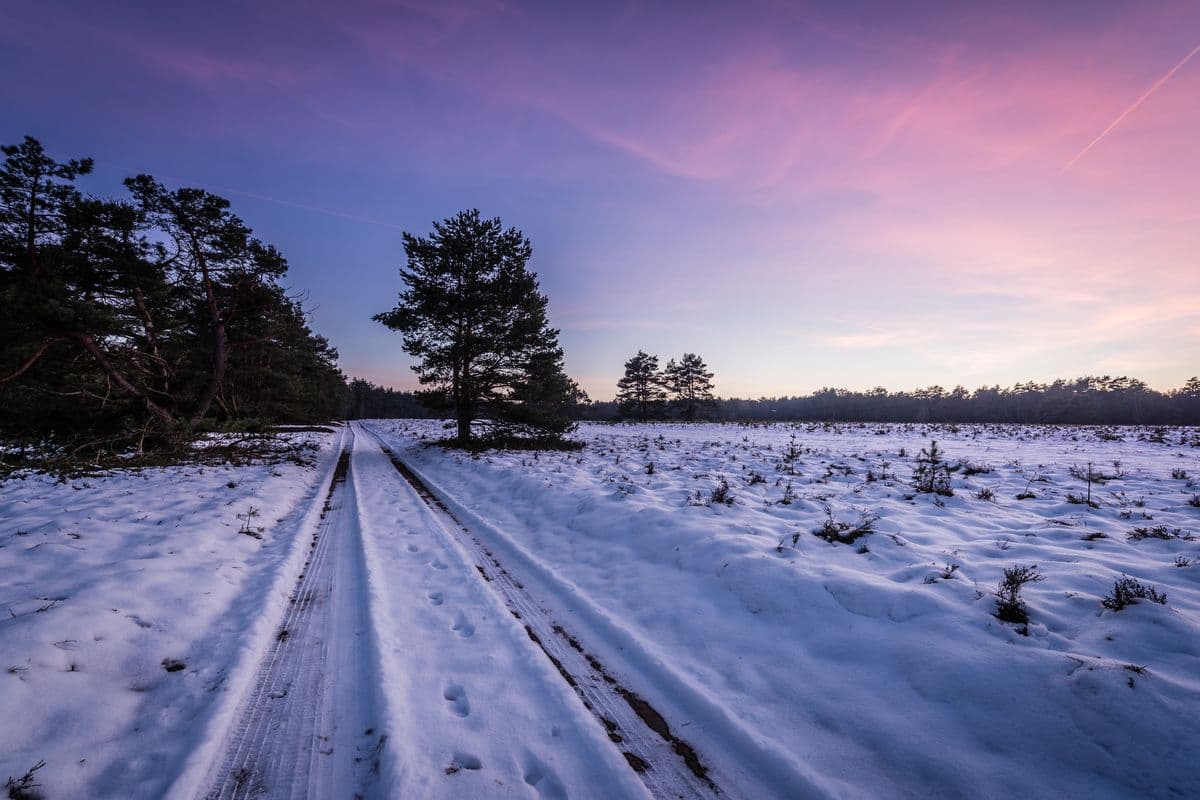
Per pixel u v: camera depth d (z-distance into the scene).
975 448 17.47
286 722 2.84
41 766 2.29
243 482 9.84
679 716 2.99
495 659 3.54
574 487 8.88
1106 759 2.28
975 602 3.72
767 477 10.09
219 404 17.25
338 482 11.42
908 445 18.84
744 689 3.20
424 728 2.76
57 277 10.66
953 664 3.04
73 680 2.90
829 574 4.42
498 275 17.20
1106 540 5.32
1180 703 2.42
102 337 11.62
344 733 2.77
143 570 4.48
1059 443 19.58
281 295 15.40
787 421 45.78
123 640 3.42
